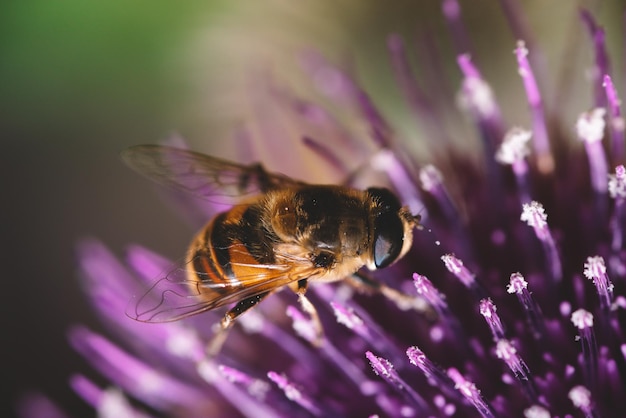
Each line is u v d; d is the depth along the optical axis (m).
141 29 0.14
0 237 0.16
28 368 0.16
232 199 0.12
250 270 0.11
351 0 0.14
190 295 0.11
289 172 0.14
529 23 0.14
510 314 0.11
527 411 0.11
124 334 0.13
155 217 0.16
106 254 0.13
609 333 0.11
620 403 0.11
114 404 0.12
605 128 0.12
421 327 0.12
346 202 0.11
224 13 0.14
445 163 0.13
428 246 0.12
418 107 0.13
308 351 0.12
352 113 0.14
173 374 0.13
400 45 0.13
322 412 0.12
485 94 0.12
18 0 0.14
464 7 0.14
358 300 0.12
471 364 0.11
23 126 0.16
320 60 0.14
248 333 0.13
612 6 0.13
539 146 0.12
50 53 0.14
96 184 0.16
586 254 0.12
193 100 0.15
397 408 0.12
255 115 0.14
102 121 0.16
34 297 0.16
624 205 0.11
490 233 0.12
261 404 0.12
